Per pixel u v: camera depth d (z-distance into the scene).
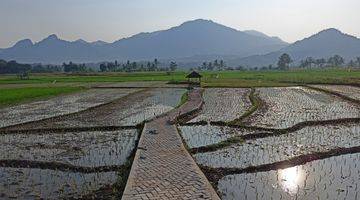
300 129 25.11
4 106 40.44
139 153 17.20
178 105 38.06
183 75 114.06
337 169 15.91
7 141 22.45
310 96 47.28
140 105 39.94
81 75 125.88
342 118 28.58
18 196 13.02
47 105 41.12
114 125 27.09
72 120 30.17
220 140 21.64
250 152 18.88
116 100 45.50
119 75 118.88
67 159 17.91
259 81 79.81
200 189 12.41
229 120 28.59
